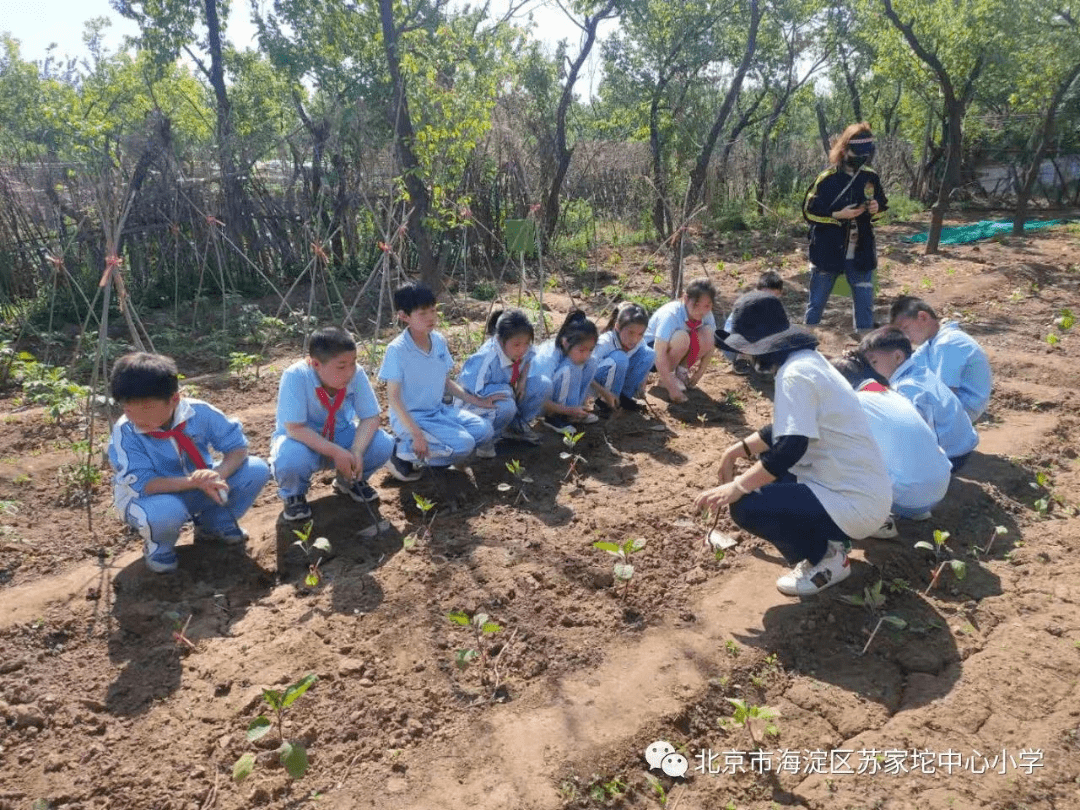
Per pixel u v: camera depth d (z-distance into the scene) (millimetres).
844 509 3496
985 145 19031
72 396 6008
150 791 2729
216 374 7473
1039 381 6703
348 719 3023
